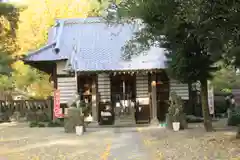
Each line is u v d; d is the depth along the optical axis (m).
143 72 19.47
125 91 20.94
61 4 29.19
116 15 12.69
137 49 15.50
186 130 15.25
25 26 28.20
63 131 16.42
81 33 22.67
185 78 14.17
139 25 15.90
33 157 9.67
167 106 20.80
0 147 11.60
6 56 19.86
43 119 21.52
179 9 9.19
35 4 28.95
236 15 8.31
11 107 23.94
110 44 21.38
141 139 13.06
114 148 11.03
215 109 24.41
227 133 13.30
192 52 13.52
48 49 21.17
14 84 28.44
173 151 10.07
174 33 11.88
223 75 23.08
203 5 8.01
